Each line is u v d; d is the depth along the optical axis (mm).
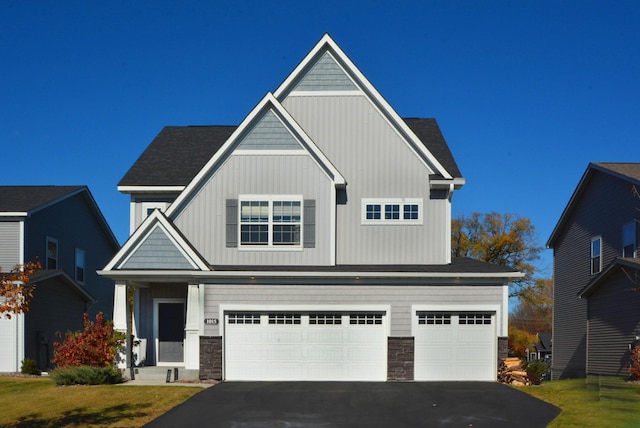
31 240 26797
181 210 21328
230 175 21359
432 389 17703
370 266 21203
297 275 19719
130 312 21172
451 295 19844
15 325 24156
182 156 25406
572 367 31047
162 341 21875
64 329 28375
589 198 29562
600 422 13312
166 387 17984
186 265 19859
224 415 14320
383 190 21984
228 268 20422
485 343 19812
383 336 19875
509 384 19125
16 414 14711
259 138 21453
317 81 22469
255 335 19922
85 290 30531
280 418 14023
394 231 21844
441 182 21531
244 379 19719
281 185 21312
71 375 18562
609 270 24969
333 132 22266
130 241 19875
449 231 21844
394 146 22141
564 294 32656
